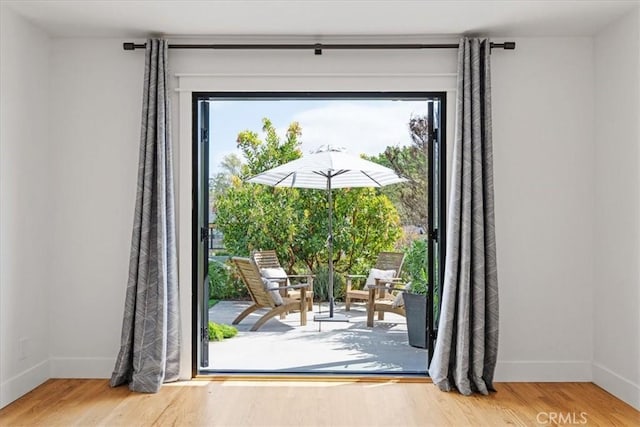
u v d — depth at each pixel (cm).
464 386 402
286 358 451
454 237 413
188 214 435
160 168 413
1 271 374
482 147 419
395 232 449
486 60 418
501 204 434
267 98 441
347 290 450
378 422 349
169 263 421
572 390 412
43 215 426
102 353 435
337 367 450
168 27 412
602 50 419
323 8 377
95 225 434
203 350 450
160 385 409
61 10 383
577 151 433
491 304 411
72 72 434
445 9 379
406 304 449
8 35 380
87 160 434
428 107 446
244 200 451
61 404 378
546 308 433
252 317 451
